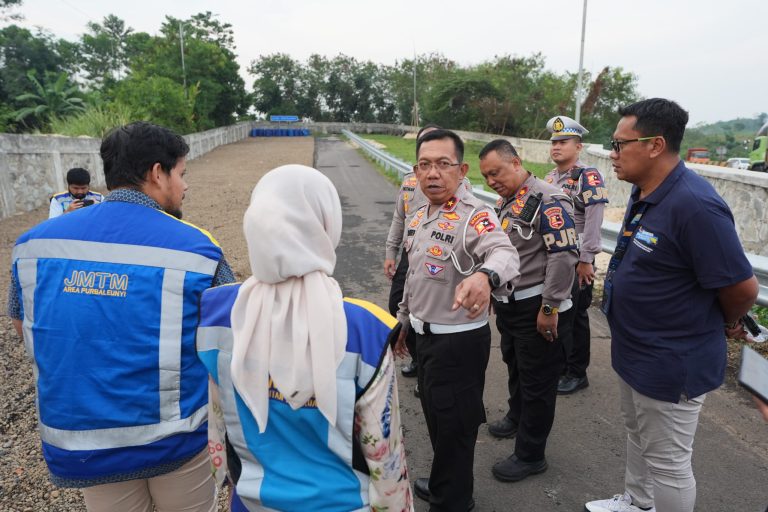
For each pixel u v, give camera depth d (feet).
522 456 9.02
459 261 6.94
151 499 5.65
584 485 8.86
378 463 4.09
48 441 4.93
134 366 4.81
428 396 7.36
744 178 20.74
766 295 11.93
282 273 3.81
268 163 70.23
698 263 5.77
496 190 8.86
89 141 44.29
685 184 5.92
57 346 4.82
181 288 4.90
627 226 6.60
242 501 4.32
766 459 9.36
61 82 79.36
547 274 7.97
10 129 72.69
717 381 6.23
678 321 6.07
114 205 5.12
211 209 35.14
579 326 11.59
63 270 4.88
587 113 98.32
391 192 43.27
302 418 3.98
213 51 114.21
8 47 114.01
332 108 199.82
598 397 11.69
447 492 7.45
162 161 5.29
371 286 19.49
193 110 97.66
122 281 4.83
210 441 4.59
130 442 4.90
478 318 7.14
